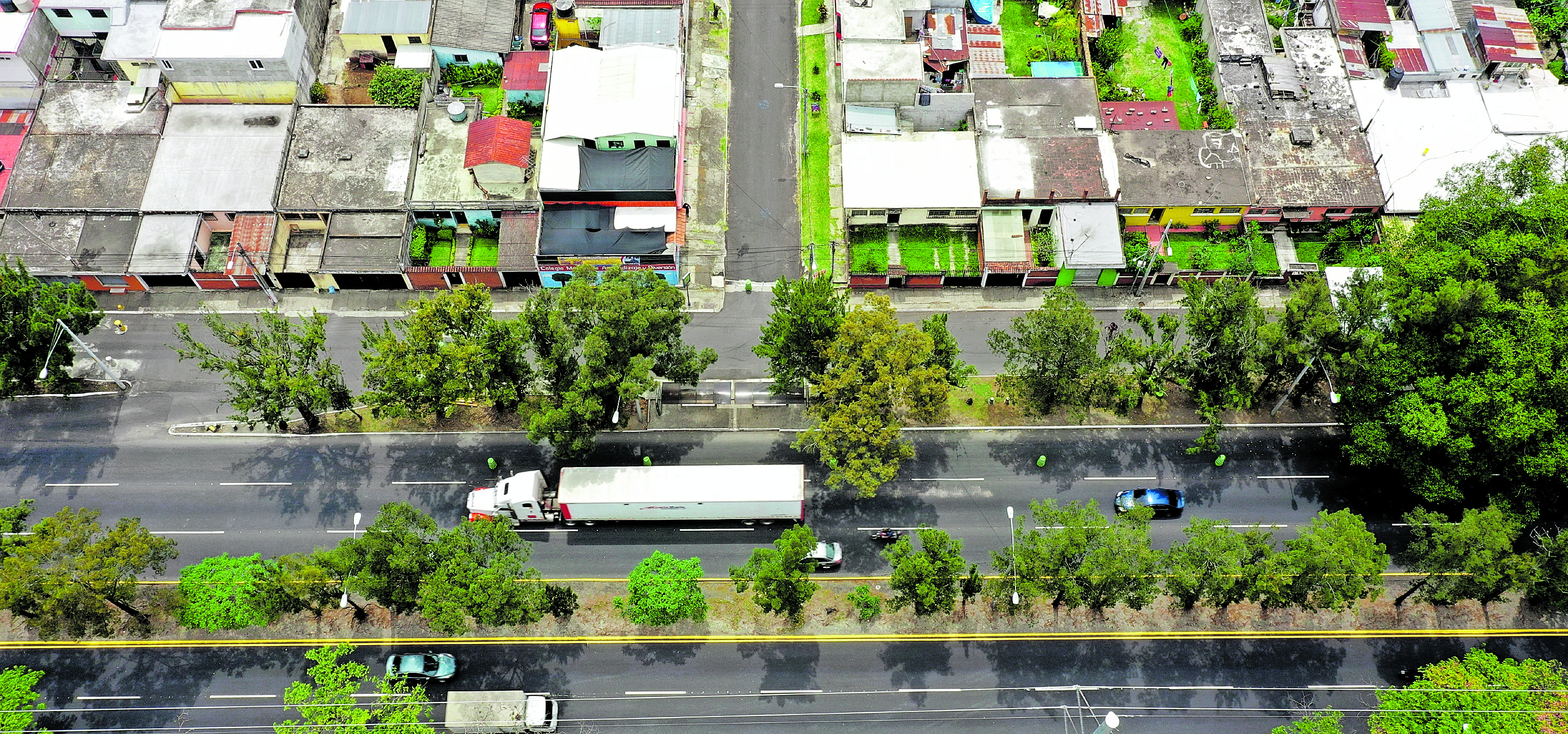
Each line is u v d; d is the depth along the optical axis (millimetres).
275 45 113125
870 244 112625
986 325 108188
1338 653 89500
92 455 98688
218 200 109062
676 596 83750
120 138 112062
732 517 92750
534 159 112625
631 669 88500
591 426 92938
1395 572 93312
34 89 116562
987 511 96375
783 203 115938
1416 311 88625
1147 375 97438
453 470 98500
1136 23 128000
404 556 81125
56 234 107250
